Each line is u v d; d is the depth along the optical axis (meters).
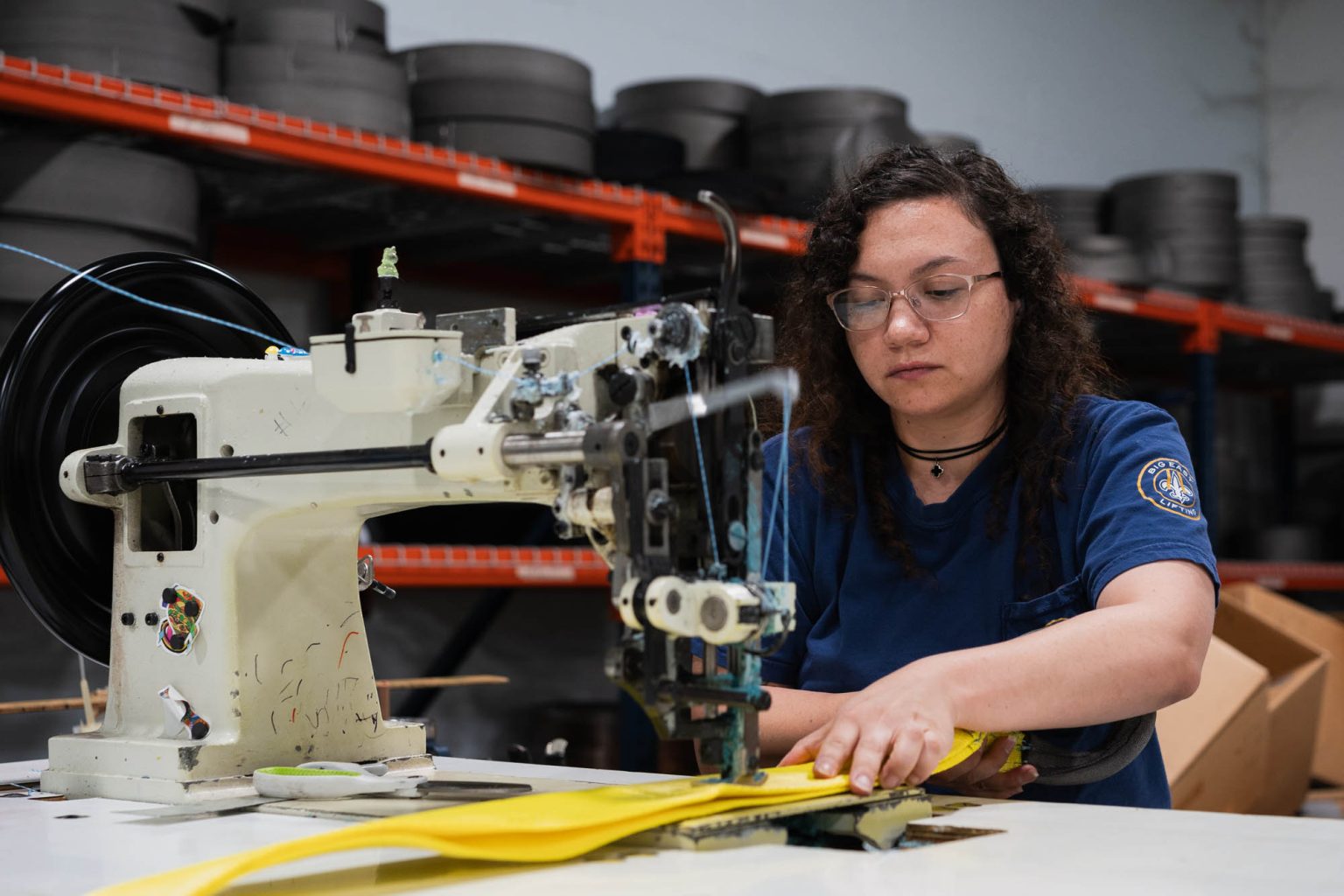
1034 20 5.39
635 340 0.96
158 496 1.23
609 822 0.82
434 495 1.05
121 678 1.20
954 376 1.29
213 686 1.15
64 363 1.24
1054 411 1.38
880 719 0.98
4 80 2.11
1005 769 1.21
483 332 1.04
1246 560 5.20
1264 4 6.46
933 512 1.41
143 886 0.68
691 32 4.25
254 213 3.19
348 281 3.59
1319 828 0.93
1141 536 1.21
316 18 2.51
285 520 1.16
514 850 0.78
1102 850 0.85
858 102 3.20
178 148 2.62
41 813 1.05
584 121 2.82
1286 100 6.42
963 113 5.10
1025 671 1.05
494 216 3.24
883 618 1.41
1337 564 5.20
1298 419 6.37
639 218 3.04
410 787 1.11
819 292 1.41
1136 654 1.08
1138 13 5.86
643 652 0.91
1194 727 2.41
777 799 0.90
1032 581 1.36
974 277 1.29
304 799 1.08
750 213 3.25
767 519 1.50
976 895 0.72
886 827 0.91
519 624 4.04
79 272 1.24
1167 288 4.25
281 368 1.15
